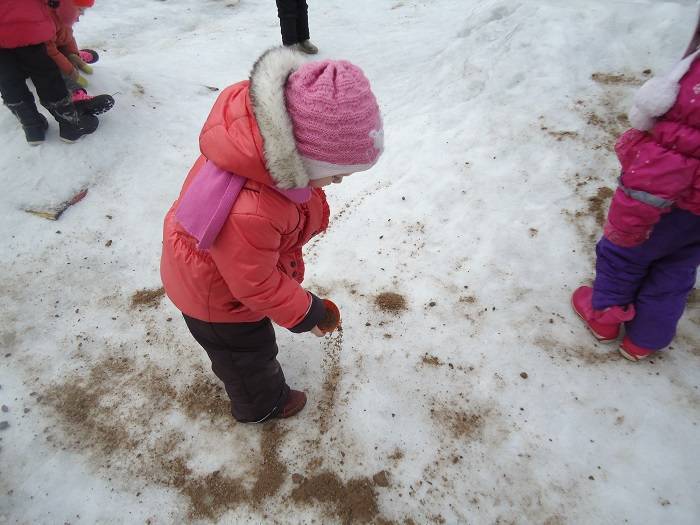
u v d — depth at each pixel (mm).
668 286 1900
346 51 5383
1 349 2473
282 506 1861
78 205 3258
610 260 1973
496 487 1846
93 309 2654
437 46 5254
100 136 3611
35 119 3395
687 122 1416
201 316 1522
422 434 2016
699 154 1427
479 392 2119
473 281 2557
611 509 1747
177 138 3840
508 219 2820
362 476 1916
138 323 2566
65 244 3018
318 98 1094
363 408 2115
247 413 1957
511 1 4422
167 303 2660
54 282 2805
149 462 2018
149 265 2900
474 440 1979
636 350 2084
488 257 2652
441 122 3662
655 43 3613
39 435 2123
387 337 2367
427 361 2256
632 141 1612
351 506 1841
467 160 3256
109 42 5738
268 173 1172
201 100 4367
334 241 2906
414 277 2625
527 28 4023
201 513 1862
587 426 1963
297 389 2207
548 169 3031
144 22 6242
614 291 2029
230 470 1973
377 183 3291
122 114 3838
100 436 2113
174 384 2285
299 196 1292
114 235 3080
